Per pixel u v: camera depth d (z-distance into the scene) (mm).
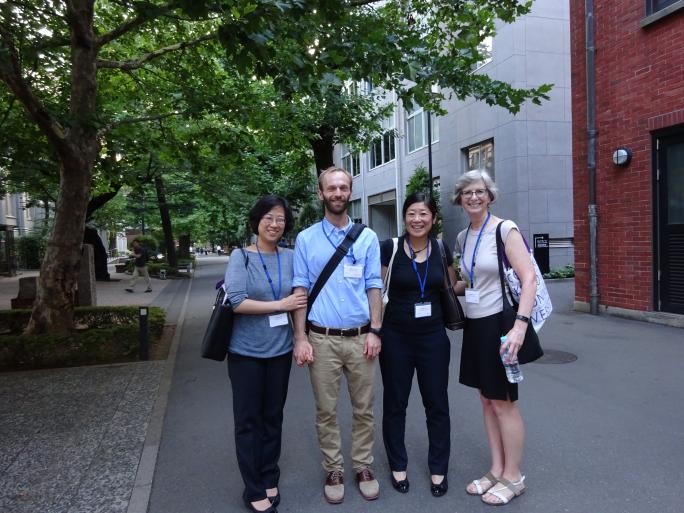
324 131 13211
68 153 6352
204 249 89250
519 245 2793
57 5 6391
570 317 8516
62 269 6797
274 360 2953
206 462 3574
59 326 6809
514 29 15336
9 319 7844
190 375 5875
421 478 3250
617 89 8148
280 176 20375
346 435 3998
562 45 15719
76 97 6555
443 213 19312
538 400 4555
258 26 3764
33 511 2900
